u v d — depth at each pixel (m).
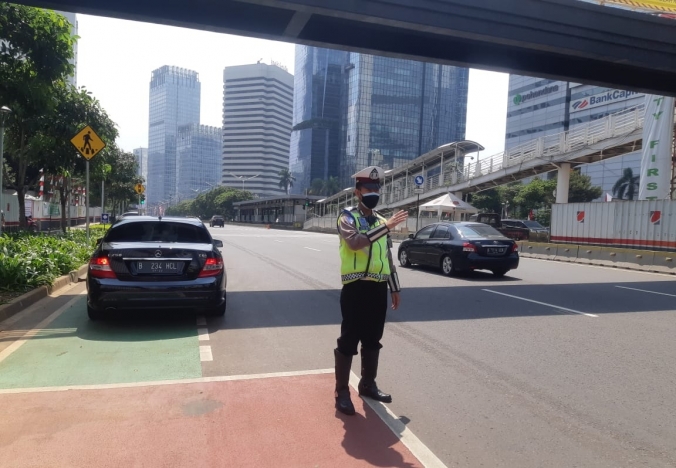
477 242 13.57
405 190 49.44
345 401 4.33
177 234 7.91
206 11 10.65
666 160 22.77
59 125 16.39
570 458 3.68
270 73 140.88
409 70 124.75
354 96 123.19
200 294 7.20
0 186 13.66
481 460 3.62
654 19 13.05
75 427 3.97
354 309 4.29
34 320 7.72
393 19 10.80
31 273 9.73
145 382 5.02
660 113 22.70
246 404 4.48
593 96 84.19
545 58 13.73
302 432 3.96
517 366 5.82
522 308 9.39
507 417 4.38
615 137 27.30
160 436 3.84
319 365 5.69
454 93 132.38
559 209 25.48
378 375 5.43
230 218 114.81
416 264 16.12
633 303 10.11
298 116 144.62
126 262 7.06
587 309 9.38
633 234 21.53
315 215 71.56
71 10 9.97
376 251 4.28
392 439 3.88
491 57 13.24
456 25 11.35
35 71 11.47
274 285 11.98
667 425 4.27
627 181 72.56
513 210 67.62
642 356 6.28
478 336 7.21
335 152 132.00
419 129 126.06
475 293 11.14
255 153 142.00
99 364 5.60
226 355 6.03
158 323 7.65
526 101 98.31
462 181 40.16
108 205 62.97
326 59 129.75
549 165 32.34
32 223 26.61
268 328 7.47
